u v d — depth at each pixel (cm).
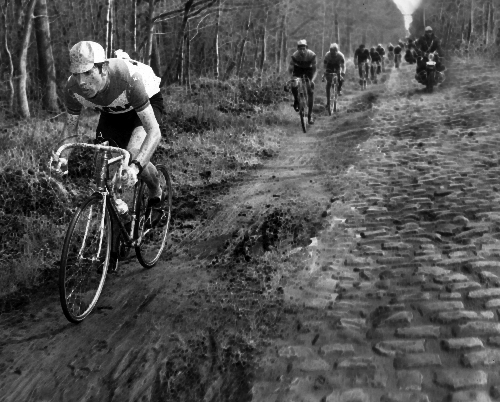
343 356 333
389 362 321
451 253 456
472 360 311
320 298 409
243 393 310
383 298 398
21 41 1053
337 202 634
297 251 502
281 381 316
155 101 466
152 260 509
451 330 344
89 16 1872
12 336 396
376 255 474
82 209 398
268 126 1252
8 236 560
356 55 2373
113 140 433
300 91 1217
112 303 438
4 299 451
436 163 750
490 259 435
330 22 4650
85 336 390
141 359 355
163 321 402
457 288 396
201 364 342
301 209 622
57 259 524
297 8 3278
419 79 1616
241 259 504
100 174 415
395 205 595
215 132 1102
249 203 681
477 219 522
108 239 432
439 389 291
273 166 886
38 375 347
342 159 862
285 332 368
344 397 295
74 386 334
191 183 794
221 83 1673
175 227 613
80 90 401
